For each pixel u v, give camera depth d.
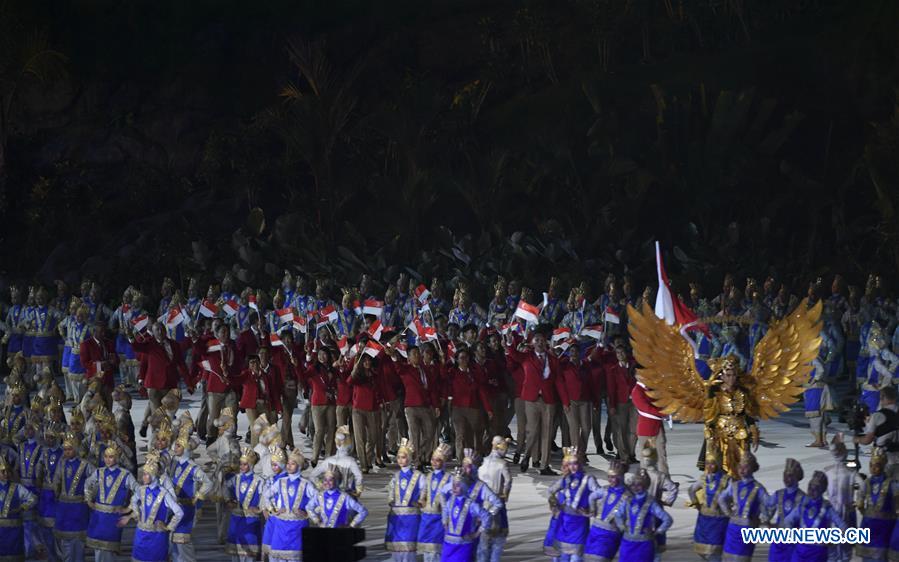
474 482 48.44
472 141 182.25
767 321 99.25
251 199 183.75
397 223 164.50
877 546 49.06
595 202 164.75
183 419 55.59
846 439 86.25
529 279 143.00
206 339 84.88
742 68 182.38
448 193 176.75
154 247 174.25
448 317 110.44
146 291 158.00
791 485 46.34
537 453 76.06
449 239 158.00
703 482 48.66
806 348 55.84
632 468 73.94
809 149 175.12
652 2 197.62
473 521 47.41
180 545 51.97
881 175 152.00
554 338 76.88
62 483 53.09
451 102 189.62
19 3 197.88
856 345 112.50
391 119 165.88
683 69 185.00
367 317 110.44
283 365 80.81
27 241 186.75
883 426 61.09
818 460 77.56
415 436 74.06
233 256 161.38
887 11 179.25
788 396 55.59
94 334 91.25
